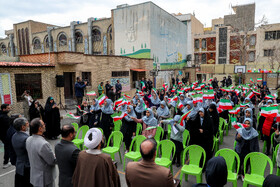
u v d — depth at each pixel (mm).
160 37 27219
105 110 7355
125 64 19953
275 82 31531
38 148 3379
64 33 33844
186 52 38875
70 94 17156
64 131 3195
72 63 13648
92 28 30953
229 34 37594
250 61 35875
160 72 26984
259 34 34812
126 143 6859
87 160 2803
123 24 25672
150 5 23766
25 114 8617
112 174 2842
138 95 10812
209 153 5531
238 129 5211
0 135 5863
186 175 5215
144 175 2443
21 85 11688
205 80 39219
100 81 17203
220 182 2400
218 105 9219
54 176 3633
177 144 5762
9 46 43281
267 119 6605
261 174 4398
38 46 37656
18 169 3830
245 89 14977
